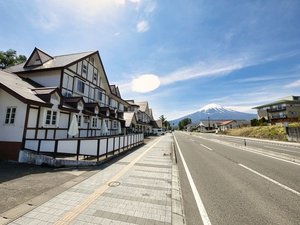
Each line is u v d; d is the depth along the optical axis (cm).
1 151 1051
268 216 426
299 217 421
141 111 4894
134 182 648
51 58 1939
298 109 5203
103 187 595
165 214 423
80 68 1912
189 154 1393
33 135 1130
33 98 1105
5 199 497
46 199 498
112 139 1145
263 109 6206
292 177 746
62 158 985
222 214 435
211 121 10188
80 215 413
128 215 416
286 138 2773
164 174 759
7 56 2645
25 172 793
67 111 1462
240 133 4469
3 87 1036
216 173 814
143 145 1966
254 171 848
